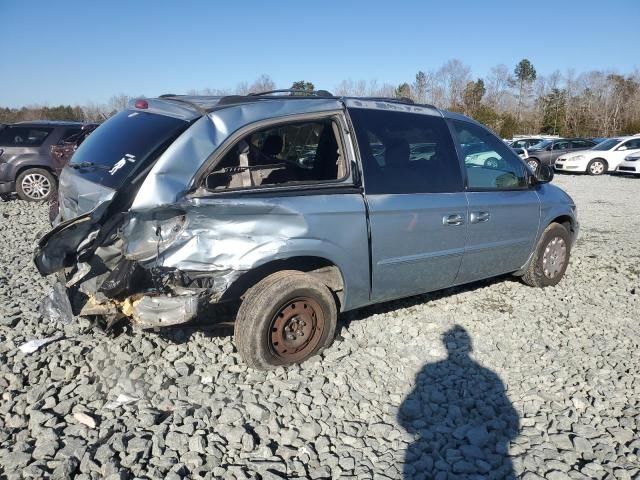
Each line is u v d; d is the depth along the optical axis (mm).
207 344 3980
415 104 4551
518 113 61469
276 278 3570
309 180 3949
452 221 4410
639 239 8391
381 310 4871
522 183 5266
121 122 4004
